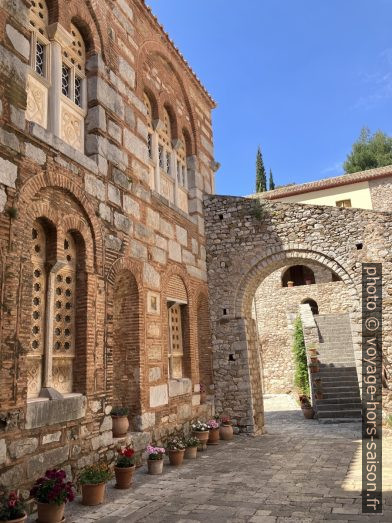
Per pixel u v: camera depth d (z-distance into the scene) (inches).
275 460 362.9
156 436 369.7
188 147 561.0
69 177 296.4
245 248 550.9
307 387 825.5
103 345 310.8
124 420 319.0
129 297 374.3
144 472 323.6
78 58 348.5
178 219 482.9
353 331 503.5
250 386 518.0
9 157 245.8
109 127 359.9
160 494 269.1
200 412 475.2
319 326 855.1
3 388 221.1
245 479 302.0
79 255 306.7
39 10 311.6
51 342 269.6
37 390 258.5
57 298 286.4
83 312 297.4
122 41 405.4
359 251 512.7
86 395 285.4
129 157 386.6
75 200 302.8
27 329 241.0
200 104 602.2
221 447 430.9
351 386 660.1
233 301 542.9
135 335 365.7
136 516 229.6
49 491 214.4
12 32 259.9
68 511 238.1
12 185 244.8
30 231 255.0
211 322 545.3
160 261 422.9
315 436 483.2
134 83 416.5
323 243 525.0
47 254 277.9
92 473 256.8
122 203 364.5
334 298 955.3
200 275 532.4
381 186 997.2
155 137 466.3
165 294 426.0
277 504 244.7
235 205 564.4
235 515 228.1
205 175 590.9
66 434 263.6
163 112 488.4
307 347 782.5
